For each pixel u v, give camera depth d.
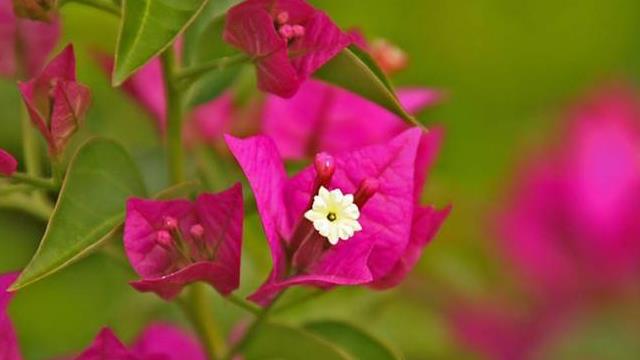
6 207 0.46
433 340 0.57
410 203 0.45
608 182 0.56
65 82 0.43
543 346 0.57
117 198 0.44
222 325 0.53
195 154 0.50
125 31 0.41
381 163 0.45
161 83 0.51
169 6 0.41
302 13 0.43
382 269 0.45
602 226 0.56
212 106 0.51
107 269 0.55
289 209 0.44
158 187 0.50
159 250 0.44
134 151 0.51
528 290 0.57
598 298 0.56
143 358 0.45
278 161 0.44
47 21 0.44
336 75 0.45
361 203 0.44
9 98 0.52
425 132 0.45
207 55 0.45
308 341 0.45
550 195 0.57
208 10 0.45
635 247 0.56
